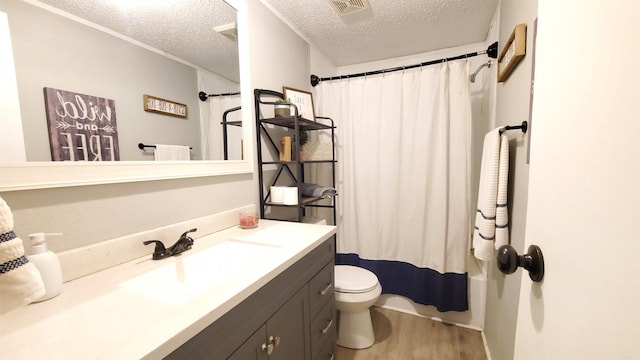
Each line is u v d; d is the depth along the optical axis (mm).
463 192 1846
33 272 501
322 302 1246
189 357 574
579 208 406
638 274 291
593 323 359
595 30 381
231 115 1412
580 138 410
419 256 1979
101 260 847
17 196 683
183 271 929
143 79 1013
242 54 1451
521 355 601
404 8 1635
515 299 1116
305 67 2072
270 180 1729
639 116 295
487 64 1704
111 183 879
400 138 1990
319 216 2262
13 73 687
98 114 871
